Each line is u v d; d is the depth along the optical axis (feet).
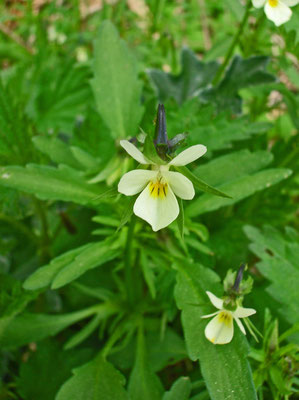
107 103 0.39
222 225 0.41
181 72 0.48
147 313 0.39
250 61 0.43
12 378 0.40
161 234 0.34
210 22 0.67
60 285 0.28
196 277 0.31
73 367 0.37
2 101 0.39
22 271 0.44
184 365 0.39
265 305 0.35
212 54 0.51
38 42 0.58
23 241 0.45
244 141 0.44
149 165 0.22
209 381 0.25
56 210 0.45
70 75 0.51
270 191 0.43
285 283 0.33
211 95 0.44
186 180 0.21
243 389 0.25
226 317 0.26
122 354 0.37
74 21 0.61
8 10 0.67
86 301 0.42
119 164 0.32
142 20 0.60
